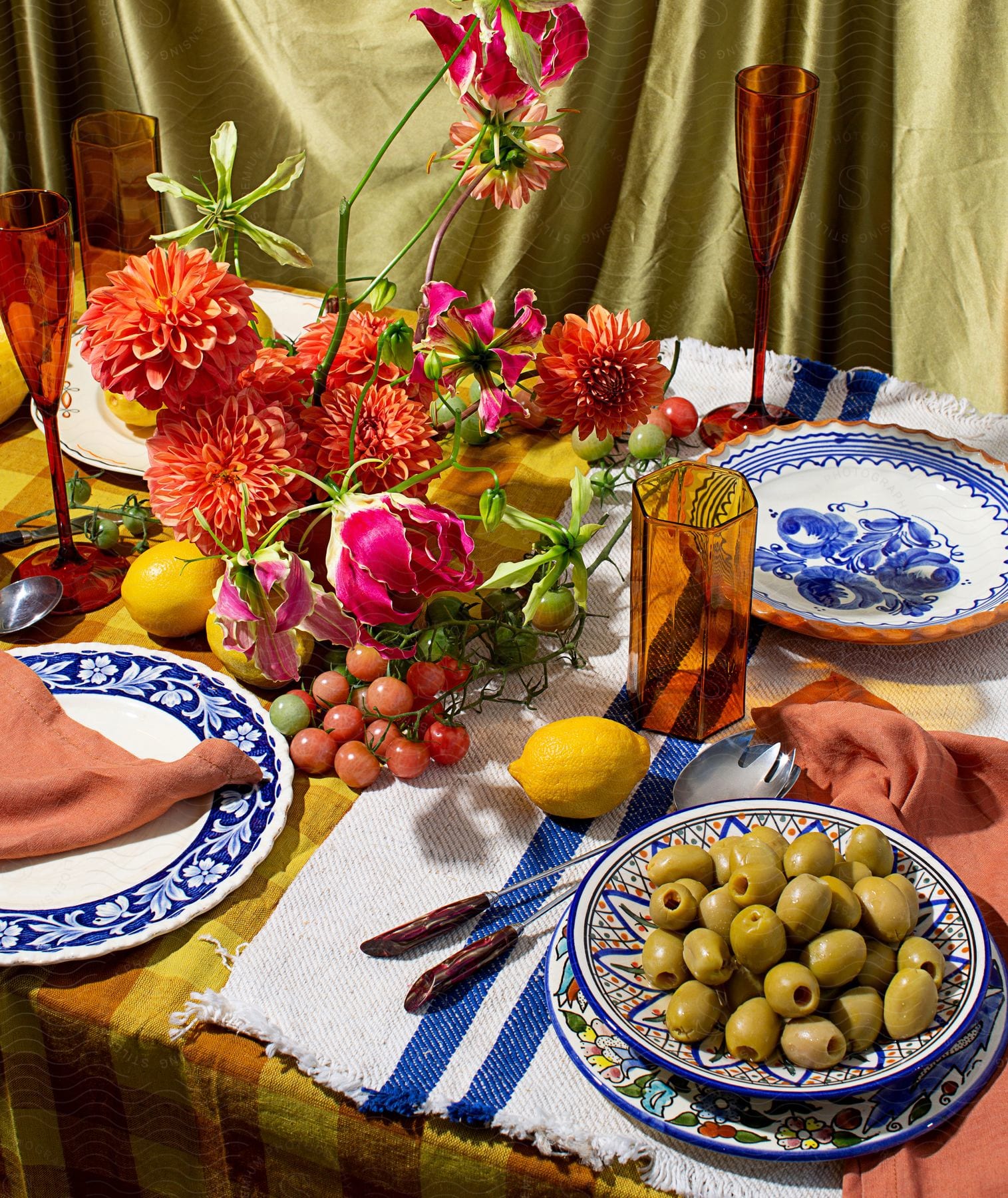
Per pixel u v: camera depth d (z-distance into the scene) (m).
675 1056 0.52
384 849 0.68
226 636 0.62
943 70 1.43
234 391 0.74
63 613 0.85
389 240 1.65
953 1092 0.52
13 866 0.65
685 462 0.77
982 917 0.56
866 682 0.80
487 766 0.73
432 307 0.66
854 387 1.08
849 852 0.59
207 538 0.72
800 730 0.72
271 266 1.73
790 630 0.84
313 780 0.72
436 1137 0.55
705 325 1.67
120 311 0.69
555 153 0.76
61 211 0.76
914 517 0.91
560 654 0.79
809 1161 0.50
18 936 0.61
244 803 0.69
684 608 0.72
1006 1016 0.55
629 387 0.82
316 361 0.79
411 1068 0.56
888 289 1.59
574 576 0.68
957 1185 0.50
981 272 1.53
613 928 0.57
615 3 1.45
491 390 0.70
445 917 0.62
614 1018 0.53
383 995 0.60
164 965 0.61
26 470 0.98
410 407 0.76
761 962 0.53
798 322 1.63
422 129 1.58
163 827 0.68
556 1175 0.53
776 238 0.96
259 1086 0.58
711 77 1.49
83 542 0.92
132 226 1.07
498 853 0.68
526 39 0.63
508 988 0.60
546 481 0.97
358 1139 0.57
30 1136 0.66
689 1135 0.50
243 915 0.64
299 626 0.62
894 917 0.55
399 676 0.75
